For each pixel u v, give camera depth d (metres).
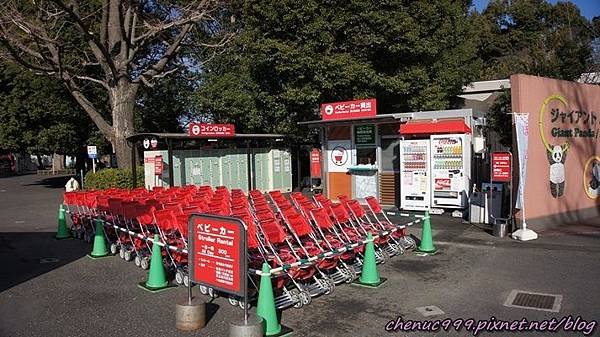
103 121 20.58
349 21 16.92
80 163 31.92
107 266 8.64
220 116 22.19
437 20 17.95
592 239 9.79
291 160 22.16
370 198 9.45
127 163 20.20
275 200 9.85
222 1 18.84
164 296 6.86
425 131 13.43
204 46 21.42
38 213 16.52
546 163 11.20
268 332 5.36
